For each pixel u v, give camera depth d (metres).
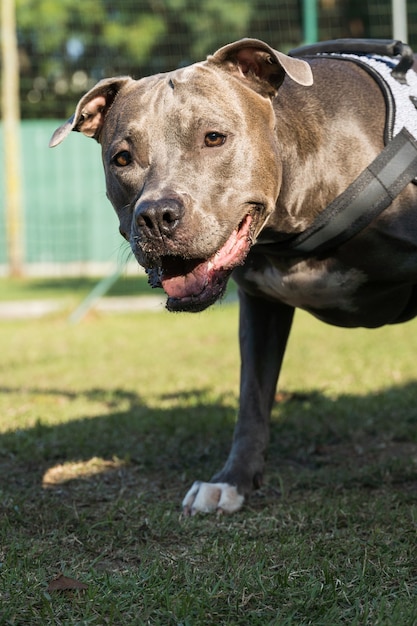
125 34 20.88
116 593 2.95
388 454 4.64
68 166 18.14
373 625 2.65
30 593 2.94
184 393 6.56
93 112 3.77
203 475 4.34
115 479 4.32
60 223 18.09
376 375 6.82
